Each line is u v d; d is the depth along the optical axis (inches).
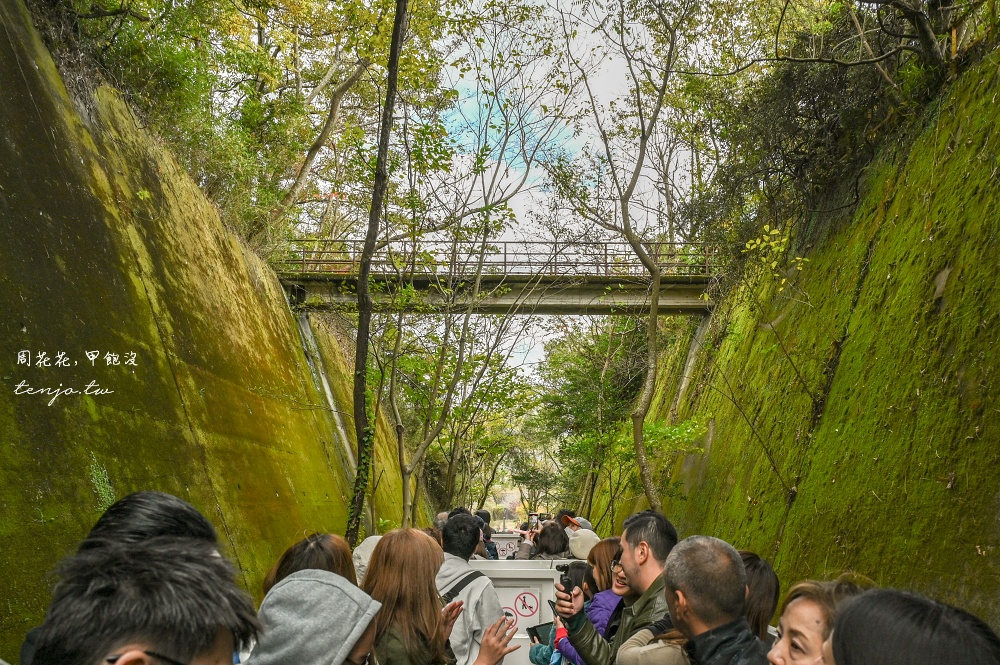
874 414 333.1
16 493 226.1
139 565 53.5
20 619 206.4
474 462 1244.5
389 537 131.1
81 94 380.8
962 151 329.7
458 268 577.0
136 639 51.2
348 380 807.1
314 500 532.4
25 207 286.8
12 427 236.1
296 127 673.0
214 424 399.5
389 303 488.1
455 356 583.5
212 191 569.3
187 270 450.0
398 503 874.1
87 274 319.0
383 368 513.7
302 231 796.6
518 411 663.8
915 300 327.3
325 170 767.7
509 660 250.7
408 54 435.8
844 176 493.4
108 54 432.5
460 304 545.0
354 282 721.0
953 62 368.8
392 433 960.3
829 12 424.5
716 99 517.3
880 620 55.3
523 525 628.7
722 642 102.3
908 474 287.3
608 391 815.1
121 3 416.5
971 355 269.9
